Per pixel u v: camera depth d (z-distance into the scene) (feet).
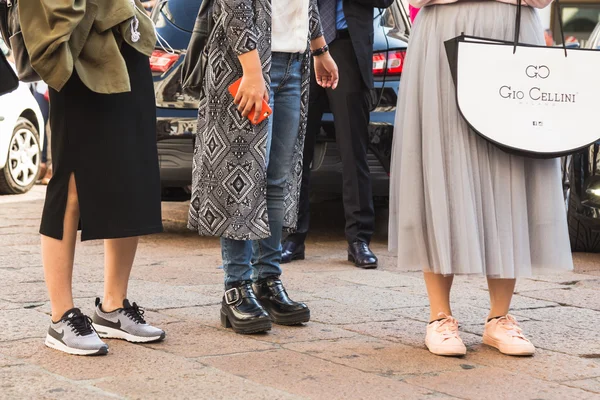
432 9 11.82
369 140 21.30
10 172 35.88
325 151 21.31
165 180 21.77
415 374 10.78
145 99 11.68
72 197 11.39
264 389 9.84
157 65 21.52
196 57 12.97
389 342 12.39
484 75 11.33
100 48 10.93
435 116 11.54
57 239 11.37
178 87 21.43
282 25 12.84
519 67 11.39
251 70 12.19
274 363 11.10
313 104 19.80
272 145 13.28
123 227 11.36
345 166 19.66
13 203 32.60
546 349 12.21
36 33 10.44
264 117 12.39
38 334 12.24
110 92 10.92
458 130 11.48
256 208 12.64
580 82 11.50
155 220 11.67
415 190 11.75
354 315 14.16
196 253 20.95
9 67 11.15
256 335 12.64
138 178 11.50
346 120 19.44
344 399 9.66
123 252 12.07
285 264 19.66
